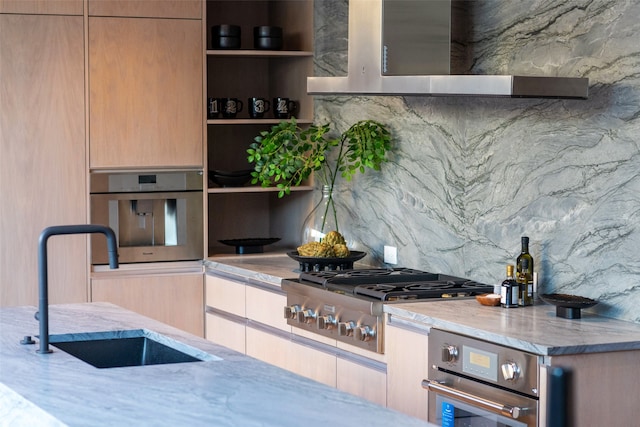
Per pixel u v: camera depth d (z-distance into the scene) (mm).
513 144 3986
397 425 2000
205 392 2326
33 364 2711
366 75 4090
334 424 2002
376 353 3867
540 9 3830
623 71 3391
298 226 5922
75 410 2146
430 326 3504
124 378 2506
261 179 5332
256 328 4957
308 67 5680
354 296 4012
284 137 5250
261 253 5742
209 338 5496
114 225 5320
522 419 2996
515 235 3990
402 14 4047
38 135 5117
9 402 2385
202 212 5484
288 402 2217
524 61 3941
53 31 5109
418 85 3744
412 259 4762
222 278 5316
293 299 4480
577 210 3635
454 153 4387
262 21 6242
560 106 3711
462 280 4301
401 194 4828
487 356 3152
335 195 5465
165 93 5344
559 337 3066
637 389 3061
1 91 5027
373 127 4887
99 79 5207
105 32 5207
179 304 5465
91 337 3289
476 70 4246
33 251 5152
